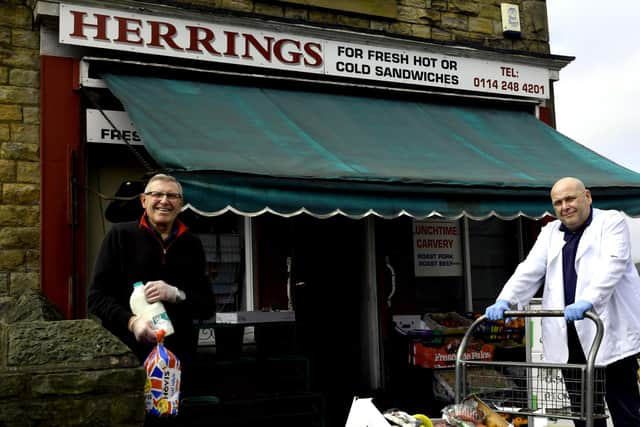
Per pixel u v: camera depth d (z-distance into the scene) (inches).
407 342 358.9
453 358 339.0
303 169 254.2
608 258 179.8
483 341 346.6
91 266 295.9
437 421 175.3
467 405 169.9
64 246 286.4
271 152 266.4
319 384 362.0
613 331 183.5
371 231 371.9
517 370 300.5
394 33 354.3
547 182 296.2
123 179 306.8
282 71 334.0
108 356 166.4
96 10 294.8
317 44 339.0
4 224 282.2
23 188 286.5
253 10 335.6
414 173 275.7
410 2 374.3
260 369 283.4
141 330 163.6
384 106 351.3
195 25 312.8
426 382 349.4
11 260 281.6
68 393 161.9
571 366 159.3
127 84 293.6
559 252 192.4
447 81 369.4
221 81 322.3
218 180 232.5
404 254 379.6
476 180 281.3
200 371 273.6
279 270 347.6
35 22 293.4
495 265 402.3
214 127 277.0
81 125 295.1
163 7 304.5
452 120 358.3
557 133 376.5
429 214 268.8
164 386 166.4
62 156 289.9
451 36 383.6
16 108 289.3
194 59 312.0
